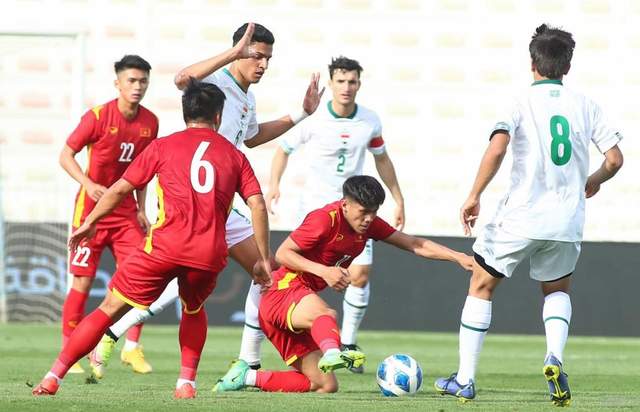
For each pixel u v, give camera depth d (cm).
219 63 2486
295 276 2409
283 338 2448
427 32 5950
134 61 3033
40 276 5359
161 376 3000
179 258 2111
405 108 5919
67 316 3102
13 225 5344
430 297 5097
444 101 5931
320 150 3550
